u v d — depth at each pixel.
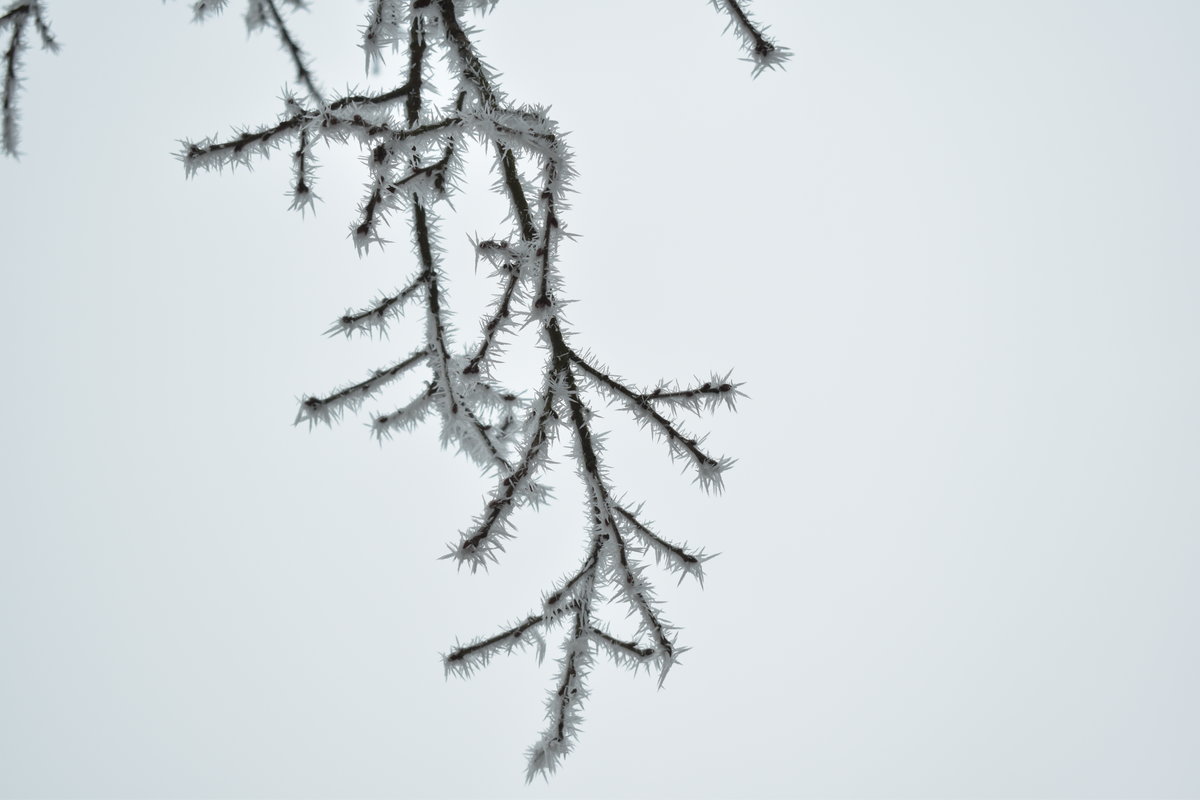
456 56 2.30
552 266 2.27
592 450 2.28
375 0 2.35
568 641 2.30
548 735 2.29
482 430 2.29
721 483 2.28
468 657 2.29
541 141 2.26
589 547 2.30
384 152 2.27
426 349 2.32
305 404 2.32
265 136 2.30
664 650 2.29
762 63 2.26
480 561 2.26
